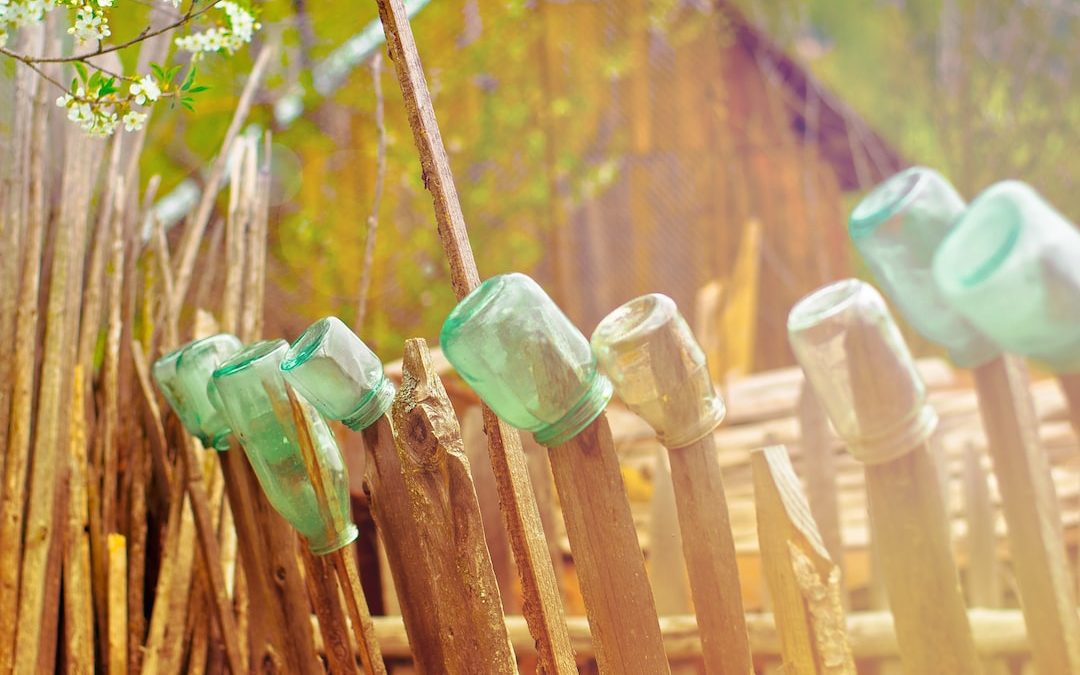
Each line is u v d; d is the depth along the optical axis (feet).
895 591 6.16
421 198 21.88
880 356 6.06
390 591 10.38
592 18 27.32
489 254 26.14
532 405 6.16
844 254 29.14
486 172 25.85
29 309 9.17
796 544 6.36
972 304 5.54
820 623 6.31
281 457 6.89
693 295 28.09
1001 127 31.01
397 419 6.60
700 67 28.76
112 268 9.92
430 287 21.99
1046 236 5.41
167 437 9.57
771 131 29.04
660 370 6.24
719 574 6.35
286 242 20.34
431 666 6.68
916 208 6.10
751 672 6.35
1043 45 30.40
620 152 27.91
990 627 8.73
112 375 9.64
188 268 10.23
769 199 28.86
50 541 8.82
